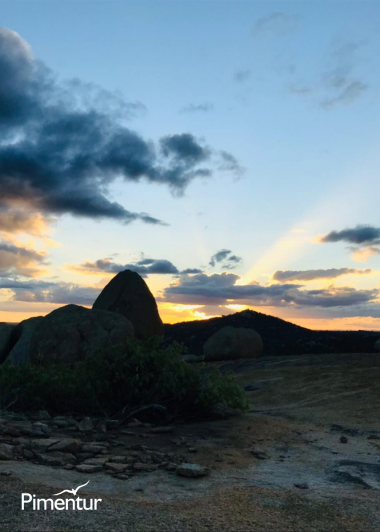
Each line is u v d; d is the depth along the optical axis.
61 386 9.81
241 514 4.33
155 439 7.80
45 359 15.06
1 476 5.05
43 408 9.67
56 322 15.77
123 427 8.66
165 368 9.79
